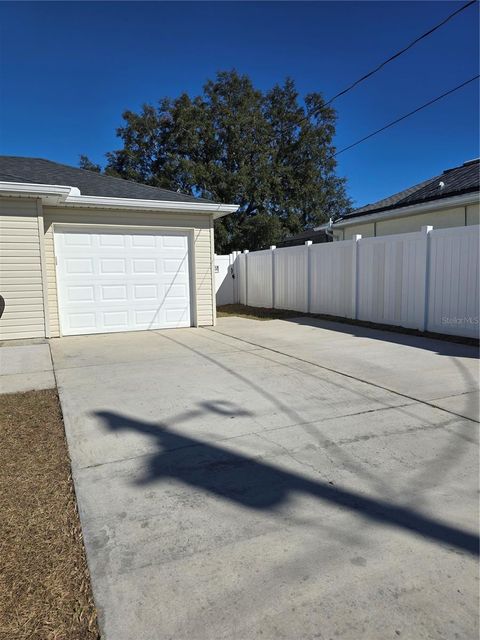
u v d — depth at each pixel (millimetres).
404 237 8688
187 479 2834
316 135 29297
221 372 5582
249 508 2490
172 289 9648
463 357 6227
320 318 11047
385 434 3521
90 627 1670
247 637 1615
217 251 26250
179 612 1736
